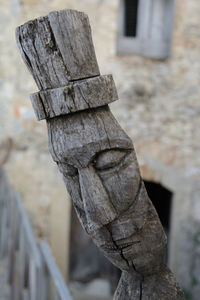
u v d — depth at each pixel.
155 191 5.26
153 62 4.07
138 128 4.07
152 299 1.42
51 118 1.31
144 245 1.36
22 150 3.99
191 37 3.93
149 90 4.04
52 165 4.02
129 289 1.47
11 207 3.34
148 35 4.10
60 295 1.91
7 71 3.90
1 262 3.55
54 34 1.23
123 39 4.08
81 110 1.27
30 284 2.62
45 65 1.26
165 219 5.20
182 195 4.02
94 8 3.90
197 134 3.97
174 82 4.01
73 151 1.26
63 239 4.12
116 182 1.30
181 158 4.02
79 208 1.39
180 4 3.88
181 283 3.97
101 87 1.25
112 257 1.38
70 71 1.24
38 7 3.81
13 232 3.25
